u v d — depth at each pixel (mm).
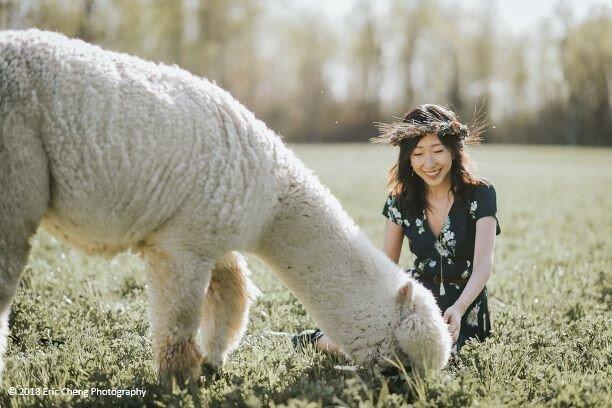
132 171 3273
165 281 3492
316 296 3719
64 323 4711
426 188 4383
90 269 6336
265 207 3602
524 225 10797
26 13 17500
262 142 3623
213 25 48031
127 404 3402
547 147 58219
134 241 3514
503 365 3943
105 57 3367
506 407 3303
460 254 4355
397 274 3787
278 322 5008
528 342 4434
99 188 3254
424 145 4145
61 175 3203
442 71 67875
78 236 3471
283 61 62375
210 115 3473
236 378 3574
